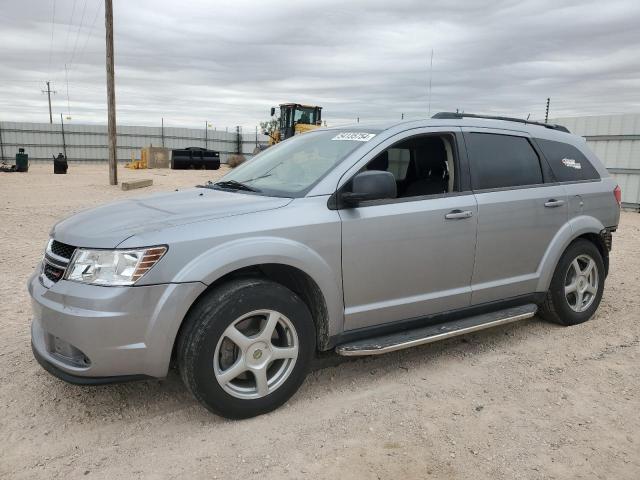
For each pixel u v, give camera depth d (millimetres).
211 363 3049
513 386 3754
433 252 3889
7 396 3523
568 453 2955
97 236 3037
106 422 3232
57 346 3107
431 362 4164
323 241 3402
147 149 34594
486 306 4312
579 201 4832
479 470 2789
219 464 2820
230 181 4215
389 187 3465
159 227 3045
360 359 4199
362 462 2842
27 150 42938
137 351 2926
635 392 3684
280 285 3281
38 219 10914
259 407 3254
